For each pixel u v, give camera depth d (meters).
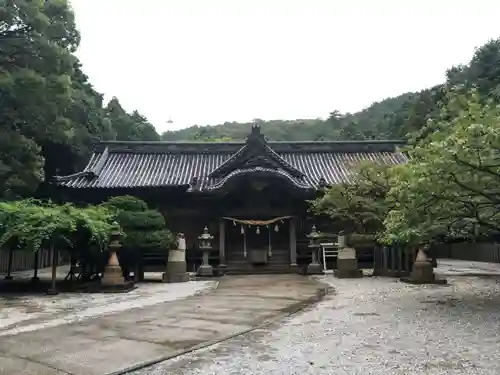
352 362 7.09
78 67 44.50
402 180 12.30
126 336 9.07
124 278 20.30
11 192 29.91
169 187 29.30
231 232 29.47
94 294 17.25
